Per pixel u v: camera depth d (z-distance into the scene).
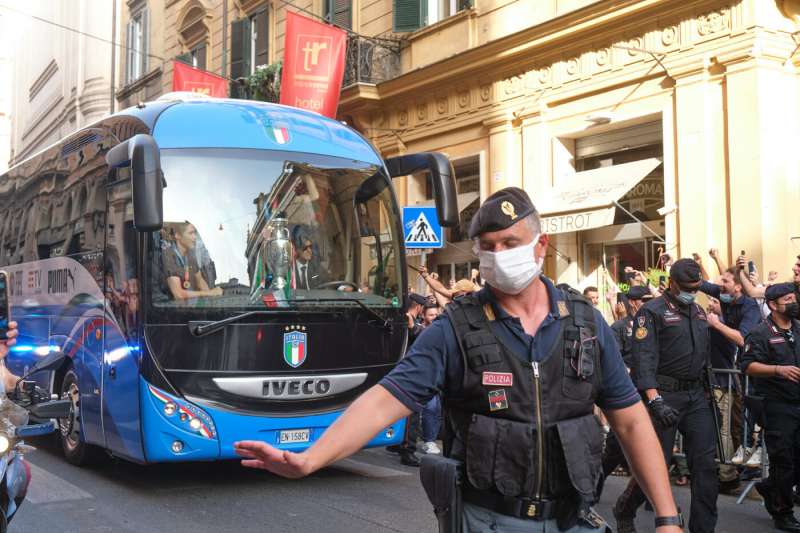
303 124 7.86
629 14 12.27
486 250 2.67
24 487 4.30
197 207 7.00
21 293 10.29
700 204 11.48
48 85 39.34
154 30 28.50
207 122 7.34
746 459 7.25
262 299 6.98
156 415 6.66
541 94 13.96
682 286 5.45
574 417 2.67
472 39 15.47
